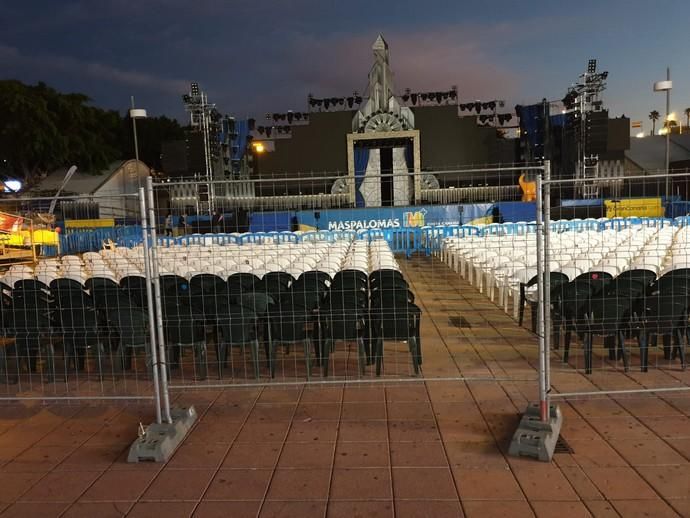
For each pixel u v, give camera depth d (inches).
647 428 165.8
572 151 1034.1
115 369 248.2
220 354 244.2
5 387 225.5
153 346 168.6
